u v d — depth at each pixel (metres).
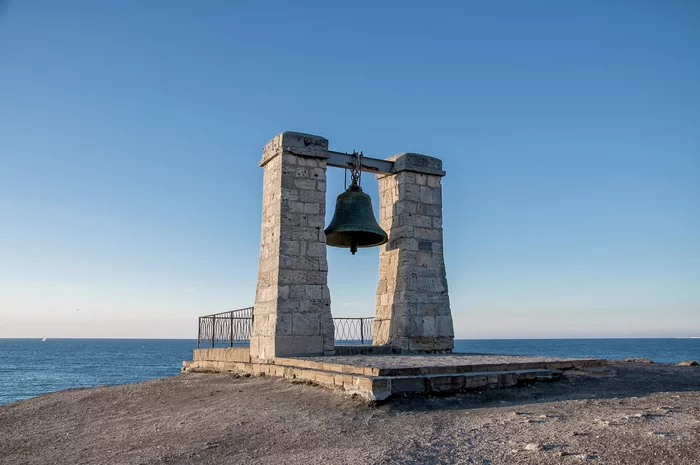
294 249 16.17
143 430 10.67
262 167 18.00
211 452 8.55
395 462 7.24
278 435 9.19
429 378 11.12
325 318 16.19
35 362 115.62
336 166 17.47
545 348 176.00
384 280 18.58
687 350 143.38
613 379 12.84
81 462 8.78
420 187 18.44
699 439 7.44
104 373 80.06
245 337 17.42
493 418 9.30
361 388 10.84
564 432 8.10
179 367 93.94
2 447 10.37
